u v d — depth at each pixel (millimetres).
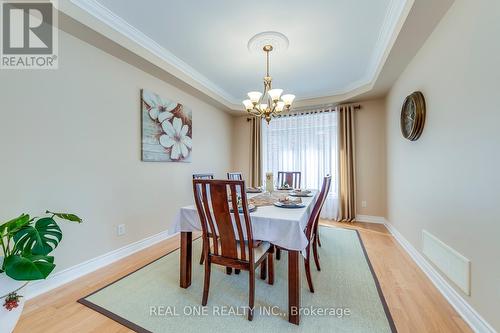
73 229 1991
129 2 1865
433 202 1929
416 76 2299
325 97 4020
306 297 1713
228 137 4793
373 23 2137
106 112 2283
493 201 1230
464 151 1492
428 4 1632
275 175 4547
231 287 1862
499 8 1180
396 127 3045
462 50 1508
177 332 1354
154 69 2670
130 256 2484
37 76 1762
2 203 1576
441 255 1776
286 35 2328
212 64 2973
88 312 1531
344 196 4012
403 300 1661
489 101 1261
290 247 1456
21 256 1199
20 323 1413
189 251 1882
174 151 3213
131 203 2564
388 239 3027
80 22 1822
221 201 1487
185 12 1992
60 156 1902
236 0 1850
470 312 1401
